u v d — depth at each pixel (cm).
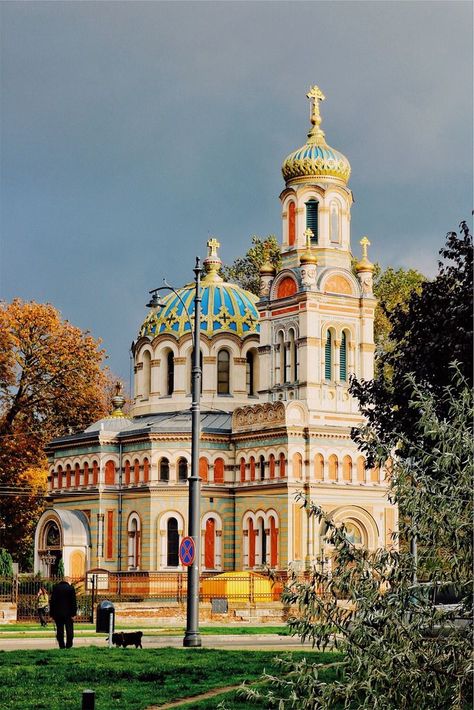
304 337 9825
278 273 10188
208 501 10031
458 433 2545
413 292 5225
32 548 11975
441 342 4834
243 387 10725
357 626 2516
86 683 3628
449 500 2509
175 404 10700
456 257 5075
